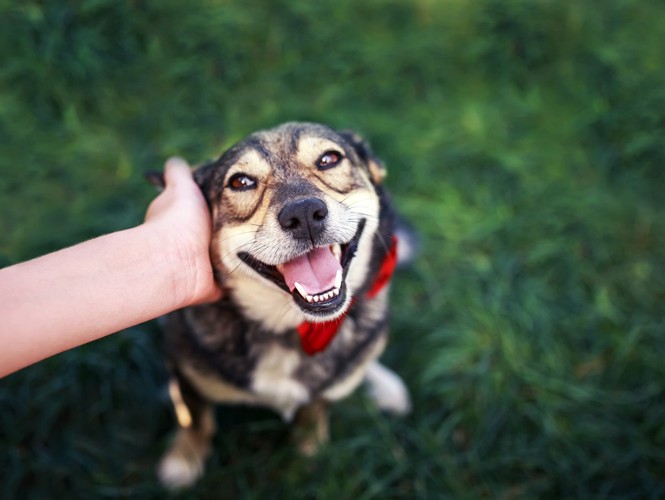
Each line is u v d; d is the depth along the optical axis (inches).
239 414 24.0
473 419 23.9
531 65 38.4
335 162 18.6
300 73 36.0
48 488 21.3
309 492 21.8
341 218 16.8
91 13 34.4
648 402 24.3
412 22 40.3
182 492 21.5
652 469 22.5
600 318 26.9
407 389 25.3
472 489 22.3
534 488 22.2
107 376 23.6
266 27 37.4
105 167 31.3
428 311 27.3
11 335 11.6
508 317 26.5
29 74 32.5
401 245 23.4
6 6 33.7
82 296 12.8
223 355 19.0
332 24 38.5
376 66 37.0
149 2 35.8
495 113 35.6
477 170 32.7
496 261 28.8
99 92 33.4
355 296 19.1
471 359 25.6
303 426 22.8
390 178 31.4
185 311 19.3
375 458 22.7
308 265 17.1
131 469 22.4
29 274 12.4
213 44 35.5
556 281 28.3
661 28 40.8
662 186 32.8
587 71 37.6
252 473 22.5
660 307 27.6
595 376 25.3
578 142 34.9
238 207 17.7
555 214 30.5
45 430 22.3
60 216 29.1
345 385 20.4
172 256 15.0
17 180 30.0
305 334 18.2
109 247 13.8
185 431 22.0
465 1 41.1
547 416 23.7
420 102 36.5
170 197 17.0
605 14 40.8
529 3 40.0
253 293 18.2
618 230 30.6
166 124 32.7
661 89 36.1
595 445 23.1
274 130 19.1
